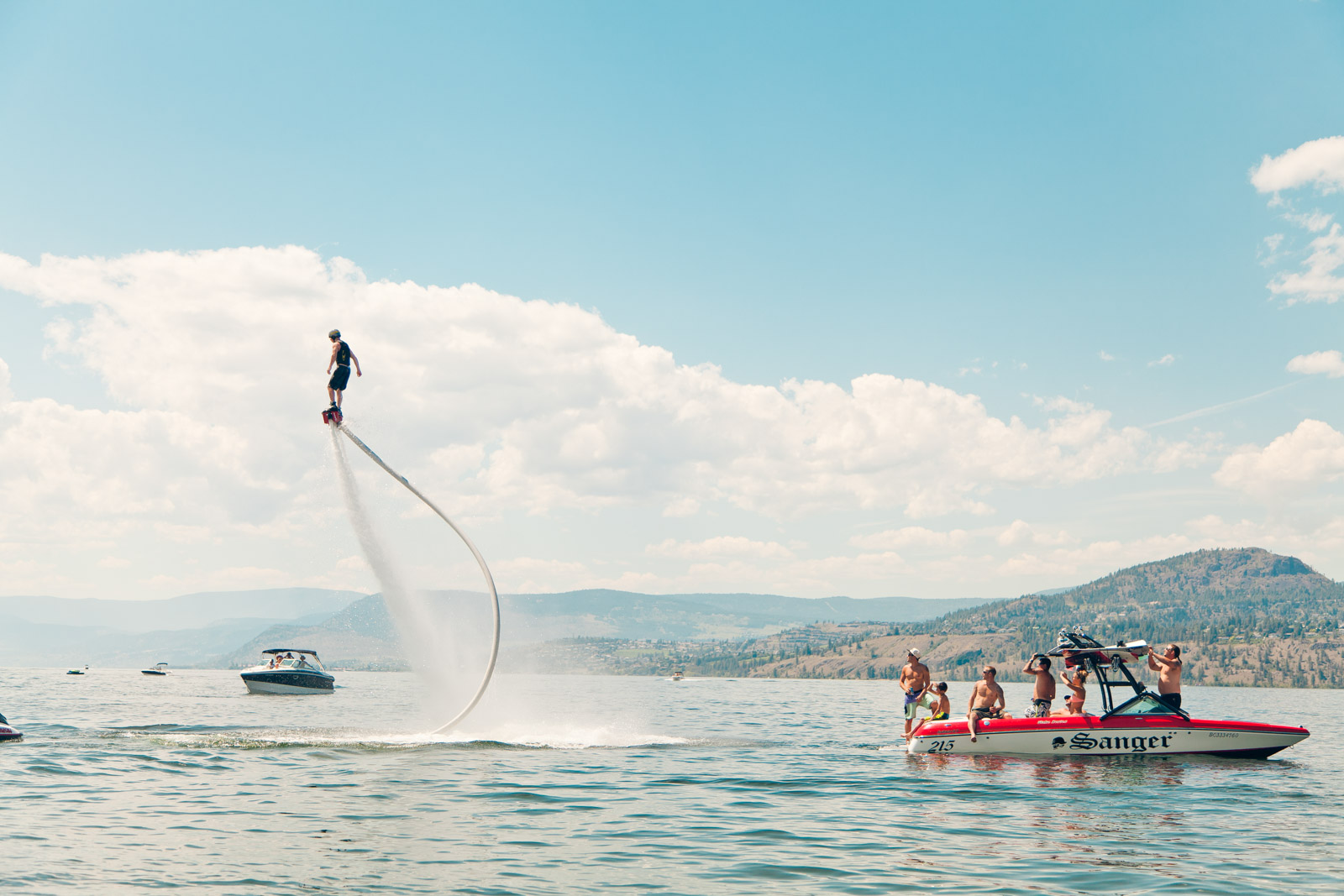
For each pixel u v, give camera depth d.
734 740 27.02
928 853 11.51
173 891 9.22
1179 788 16.98
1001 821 13.66
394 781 16.86
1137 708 21.23
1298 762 21.17
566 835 12.44
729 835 12.57
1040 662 22.02
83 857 10.62
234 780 16.69
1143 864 11.01
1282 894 9.72
